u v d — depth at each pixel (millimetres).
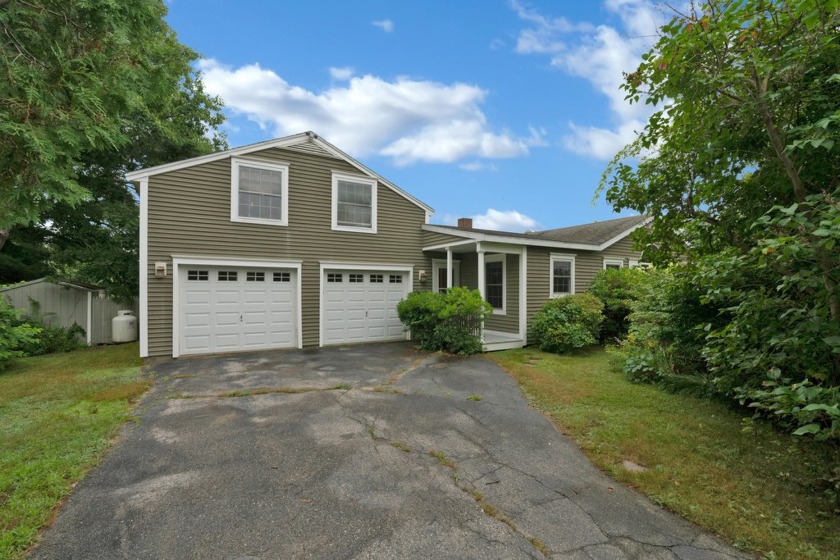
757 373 3318
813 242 2229
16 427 4391
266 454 3789
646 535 2678
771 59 2738
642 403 5453
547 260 11461
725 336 3141
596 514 2916
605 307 11109
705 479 3422
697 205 3957
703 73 2873
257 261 9734
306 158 10422
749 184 3357
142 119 13328
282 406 5258
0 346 7508
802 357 2727
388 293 11742
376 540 2551
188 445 3982
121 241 12820
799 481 3342
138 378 6773
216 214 9297
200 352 9164
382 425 4598
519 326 10891
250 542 2521
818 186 2783
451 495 3121
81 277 11812
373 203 11383
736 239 3662
